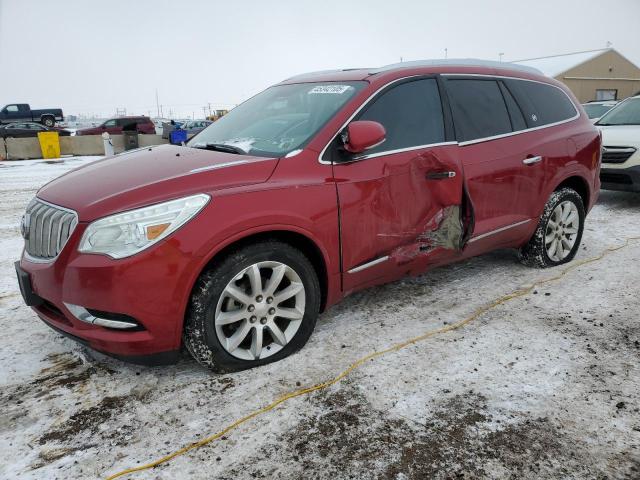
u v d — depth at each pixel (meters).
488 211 3.68
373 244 3.10
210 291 2.55
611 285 3.95
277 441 2.24
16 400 2.58
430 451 2.15
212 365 2.67
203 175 2.66
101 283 2.36
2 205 8.51
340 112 3.09
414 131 3.31
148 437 2.29
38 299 2.73
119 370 2.85
